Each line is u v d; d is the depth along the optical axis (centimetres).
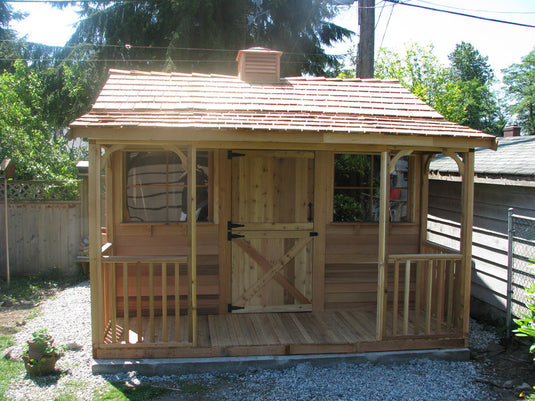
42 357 466
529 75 3750
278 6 1498
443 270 537
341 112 559
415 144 495
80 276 888
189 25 1316
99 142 468
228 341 509
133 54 1445
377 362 513
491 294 646
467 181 523
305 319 588
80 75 1428
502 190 622
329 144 508
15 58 1505
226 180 593
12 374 470
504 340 584
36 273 888
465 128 534
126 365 475
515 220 582
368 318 596
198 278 599
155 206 598
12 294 771
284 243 608
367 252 625
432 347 530
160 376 477
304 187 607
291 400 435
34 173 958
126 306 487
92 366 473
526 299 562
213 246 598
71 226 890
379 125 517
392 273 641
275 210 603
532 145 707
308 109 559
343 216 623
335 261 619
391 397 446
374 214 631
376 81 696
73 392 436
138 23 1430
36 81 1271
